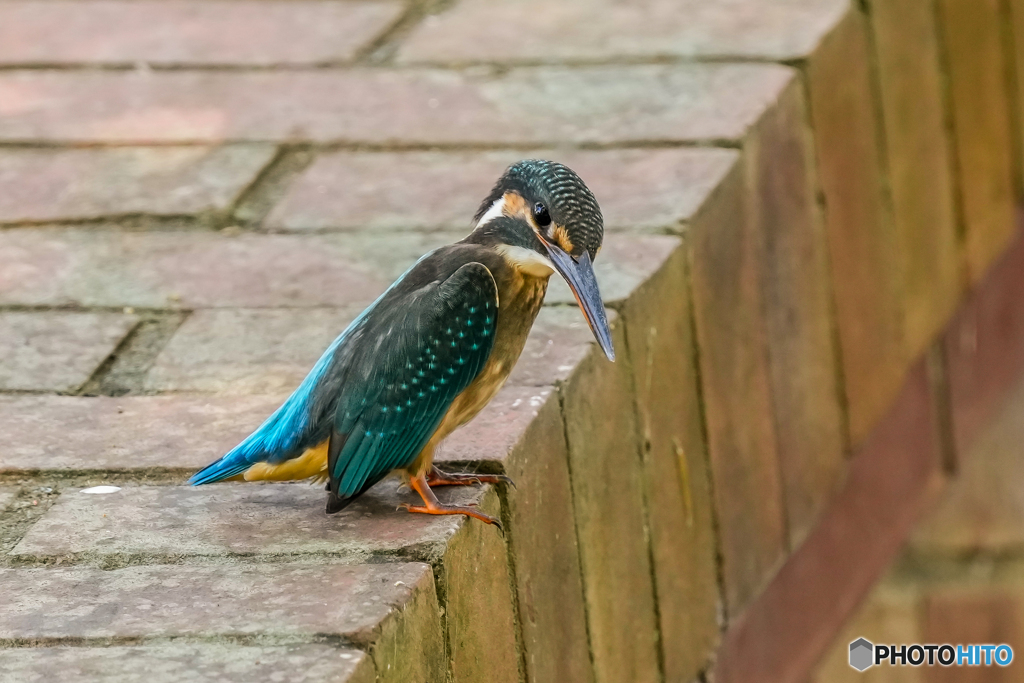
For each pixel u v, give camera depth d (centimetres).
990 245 1520
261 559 574
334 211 1009
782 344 1103
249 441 596
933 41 1382
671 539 911
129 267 930
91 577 564
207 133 1153
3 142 1148
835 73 1225
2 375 786
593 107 1154
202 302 877
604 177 1020
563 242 593
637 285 846
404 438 585
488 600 628
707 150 1047
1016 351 1608
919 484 1445
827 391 1194
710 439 973
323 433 582
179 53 1332
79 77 1282
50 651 505
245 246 959
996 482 1941
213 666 491
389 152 1106
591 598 781
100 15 1444
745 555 1045
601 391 793
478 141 1112
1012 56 1520
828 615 1250
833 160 1206
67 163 1107
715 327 979
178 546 588
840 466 1235
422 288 595
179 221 1004
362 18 1407
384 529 595
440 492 633
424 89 1223
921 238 1373
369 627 514
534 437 693
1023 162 1570
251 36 1371
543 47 1296
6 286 905
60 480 662
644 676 873
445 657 578
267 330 835
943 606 1977
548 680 712
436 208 1004
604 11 1379
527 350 779
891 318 1316
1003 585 1961
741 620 1048
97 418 731
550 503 715
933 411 1458
